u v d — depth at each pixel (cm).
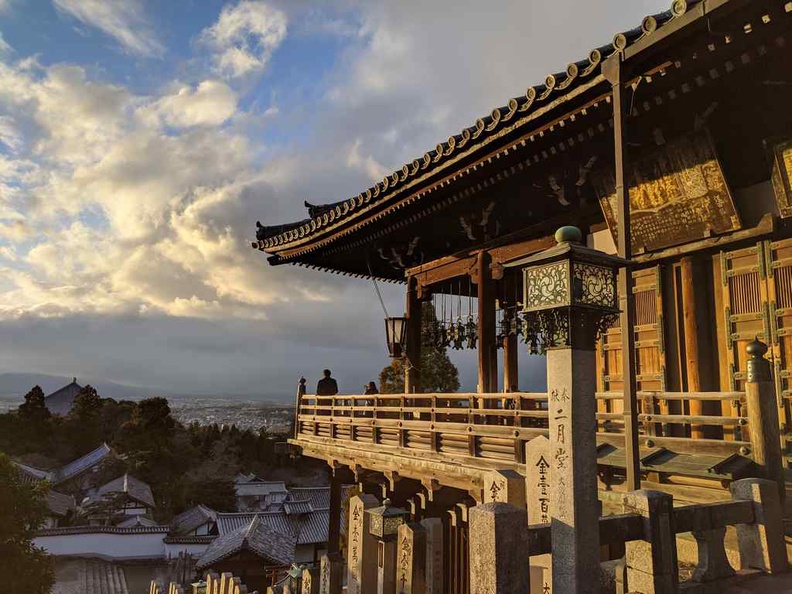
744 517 432
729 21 538
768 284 765
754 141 757
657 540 369
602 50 632
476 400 952
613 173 864
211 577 1231
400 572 500
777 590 394
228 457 7500
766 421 518
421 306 1455
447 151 884
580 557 324
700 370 824
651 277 907
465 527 949
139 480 6156
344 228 1250
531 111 744
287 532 4638
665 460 604
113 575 3788
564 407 343
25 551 2105
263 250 1513
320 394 1502
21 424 7319
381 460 1061
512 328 1191
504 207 1098
